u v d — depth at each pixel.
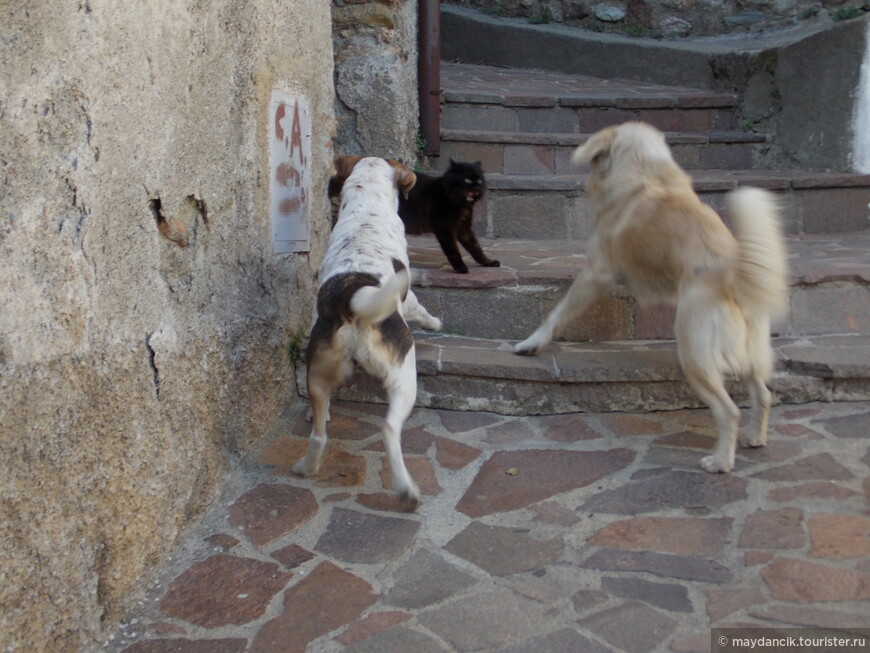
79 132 2.16
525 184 5.52
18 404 1.94
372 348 2.84
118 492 2.37
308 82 3.98
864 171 5.71
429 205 4.34
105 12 2.25
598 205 3.56
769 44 7.38
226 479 3.13
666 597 2.37
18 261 1.94
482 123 6.56
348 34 5.47
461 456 3.32
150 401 2.55
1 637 1.91
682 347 3.05
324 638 2.26
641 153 3.41
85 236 2.20
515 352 3.84
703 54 7.26
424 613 2.36
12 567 1.94
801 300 4.02
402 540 2.74
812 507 2.79
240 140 3.21
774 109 6.52
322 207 4.28
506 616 2.32
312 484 3.13
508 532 2.77
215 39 2.95
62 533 2.12
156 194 2.56
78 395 2.17
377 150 5.54
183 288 2.78
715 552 2.57
